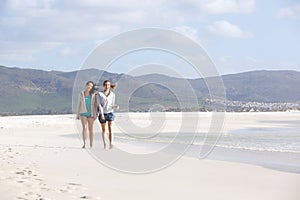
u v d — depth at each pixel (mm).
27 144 12305
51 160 8758
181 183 6523
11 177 6270
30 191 5344
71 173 7117
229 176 7289
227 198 5539
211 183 6594
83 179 6566
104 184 6223
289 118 31562
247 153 10898
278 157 10172
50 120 25578
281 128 21406
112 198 5293
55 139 14227
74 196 5250
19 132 17766
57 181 6219
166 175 7270
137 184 6340
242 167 8383
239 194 5785
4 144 12258
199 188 6145
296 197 5645
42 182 6039
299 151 11383
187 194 5703
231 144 13383
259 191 6000
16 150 10555
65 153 10008
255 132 18547
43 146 11703
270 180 6914
